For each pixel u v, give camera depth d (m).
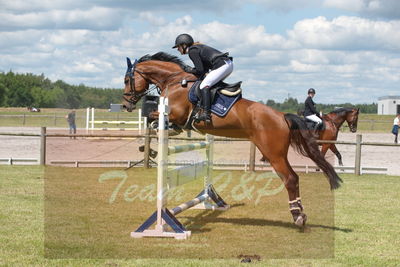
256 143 8.39
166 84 9.80
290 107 52.22
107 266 6.39
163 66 9.89
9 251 6.98
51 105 101.38
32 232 8.04
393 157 24.36
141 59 10.43
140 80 10.12
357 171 17.64
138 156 19.91
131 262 6.57
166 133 7.88
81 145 23.58
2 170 16.47
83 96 106.12
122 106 10.52
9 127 40.66
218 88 8.67
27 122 47.69
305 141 8.34
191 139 15.91
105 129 27.94
